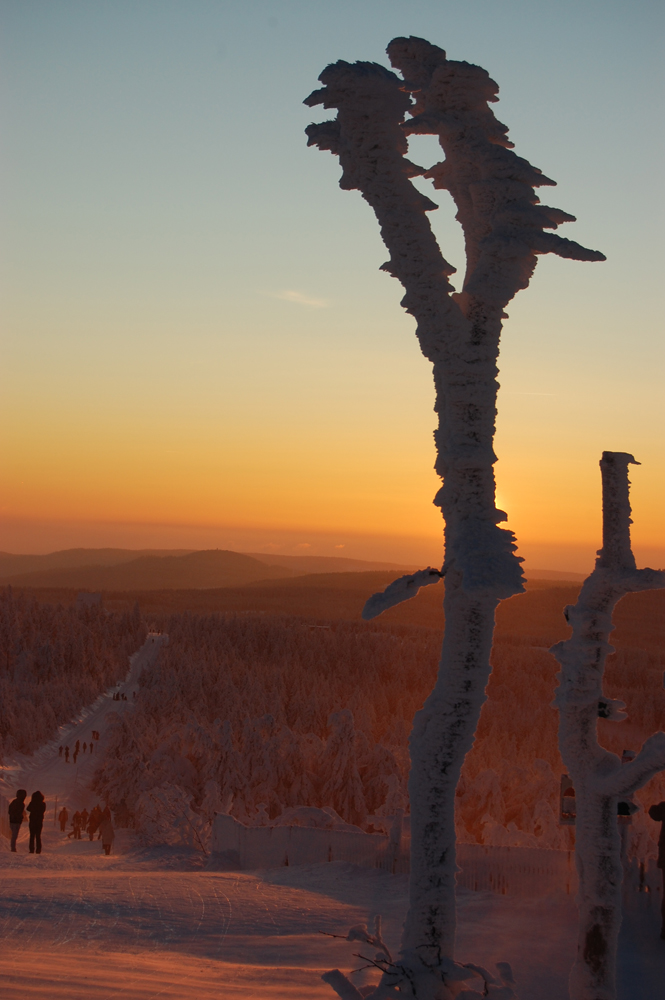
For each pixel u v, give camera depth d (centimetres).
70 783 4756
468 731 566
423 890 564
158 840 2119
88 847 2433
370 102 565
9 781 4722
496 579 544
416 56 621
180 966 820
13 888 1159
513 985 576
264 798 3812
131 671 10869
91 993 691
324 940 953
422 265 577
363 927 597
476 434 581
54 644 9856
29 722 6128
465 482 576
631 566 628
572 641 641
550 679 10094
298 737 4300
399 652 11531
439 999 545
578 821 624
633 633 17612
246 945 923
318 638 12838
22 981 716
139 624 13250
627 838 998
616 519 634
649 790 3222
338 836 1474
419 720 578
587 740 625
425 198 577
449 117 597
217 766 3844
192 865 1683
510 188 592
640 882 971
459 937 953
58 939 909
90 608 13650
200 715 6975
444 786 566
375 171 575
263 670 9825
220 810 2934
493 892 1162
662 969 816
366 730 6531
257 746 4100
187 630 13450
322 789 3906
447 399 585
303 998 710
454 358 580
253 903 1123
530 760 6034
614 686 10481
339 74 559
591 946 607
